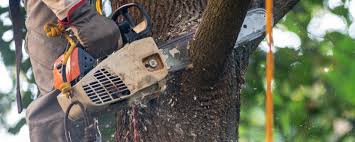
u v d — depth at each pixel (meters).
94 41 4.37
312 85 6.78
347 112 6.67
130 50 4.26
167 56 4.33
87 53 4.41
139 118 4.48
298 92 6.81
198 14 4.56
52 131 5.03
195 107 4.39
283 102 6.78
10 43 7.07
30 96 7.04
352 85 6.50
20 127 7.19
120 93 4.26
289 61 6.88
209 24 3.96
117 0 4.81
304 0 7.22
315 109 6.73
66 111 4.36
